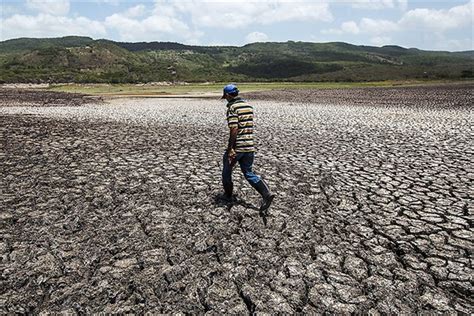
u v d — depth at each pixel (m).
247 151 6.93
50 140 14.85
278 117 23.39
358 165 10.93
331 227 6.58
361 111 27.14
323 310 4.32
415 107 29.80
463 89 54.06
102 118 22.89
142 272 5.06
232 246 5.80
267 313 4.25
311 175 9.88
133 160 11.44
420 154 12.35
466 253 5.66
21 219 6.82
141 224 6.64
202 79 138.00
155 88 79.00
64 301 4.48
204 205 7.61
